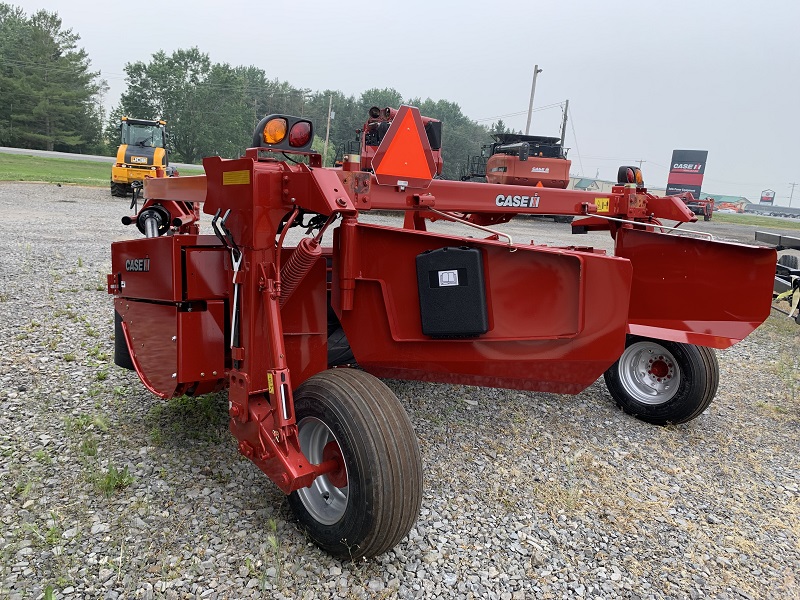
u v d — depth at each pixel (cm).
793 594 279
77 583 243
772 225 4234
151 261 329
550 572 279
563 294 273
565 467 384
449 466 371
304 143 278
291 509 289
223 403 419
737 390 568
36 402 405
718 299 414
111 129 8306
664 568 290
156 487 314
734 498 363
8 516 282
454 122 10356
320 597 247
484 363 293
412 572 269
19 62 7344
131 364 388
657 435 446
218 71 8400
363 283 300
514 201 412
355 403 255
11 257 869
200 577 251
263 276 266
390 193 340
